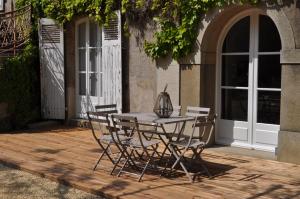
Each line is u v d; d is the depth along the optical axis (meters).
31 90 10.08
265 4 6.48
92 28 9.67
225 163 6.48
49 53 9.95
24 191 5.30
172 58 7.80
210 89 7.62
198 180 5.61
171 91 7.86
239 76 7.47
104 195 5.07
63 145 7.88
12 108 9.59
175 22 7.69
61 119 10.02
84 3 9.22
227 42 7.58
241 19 7.36
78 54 10.00
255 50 7.20
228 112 7.66
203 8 7.21
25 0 10.37
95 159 6.75
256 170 6.09
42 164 6.43
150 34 8.24
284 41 6.31
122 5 8.55
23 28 10.20
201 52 7.40
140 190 5.17
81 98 9.97
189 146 5.60
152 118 5.84
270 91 7.07
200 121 5.87
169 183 5.48
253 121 7.30
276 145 7.03
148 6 8.13
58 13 9.73
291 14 6.21
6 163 6.62
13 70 9.58
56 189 5.39
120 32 8.73
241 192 5.12
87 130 9.41
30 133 9.18
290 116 6.36
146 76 8.42
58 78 9.91
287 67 6.32
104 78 9.16
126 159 6.04
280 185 5.40
